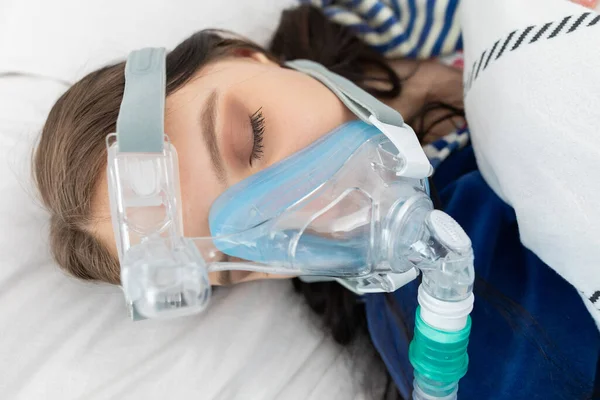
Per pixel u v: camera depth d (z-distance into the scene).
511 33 0.77
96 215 0.76
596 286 0.71
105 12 1.10
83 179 0.75
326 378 0.90
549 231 0.73
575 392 0.77
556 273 0.83
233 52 0.92
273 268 0.71
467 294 0.62
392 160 0.70
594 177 0.68
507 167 0.77
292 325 0.94
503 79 0.76
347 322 0.96
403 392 0.87
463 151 1.02
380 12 1.02
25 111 0.99
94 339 0.84
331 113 0.76
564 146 0.70
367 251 0.68
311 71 0.84
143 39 1.11
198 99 0.75
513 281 0.88
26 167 0.92
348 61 1.04
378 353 0.97
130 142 0.63
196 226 0.73
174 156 0.66
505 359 0.82
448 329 0.63
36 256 0.88
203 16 1.15
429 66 1.06
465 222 0.91
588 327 0.80
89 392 0.80
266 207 0.69
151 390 0.82
